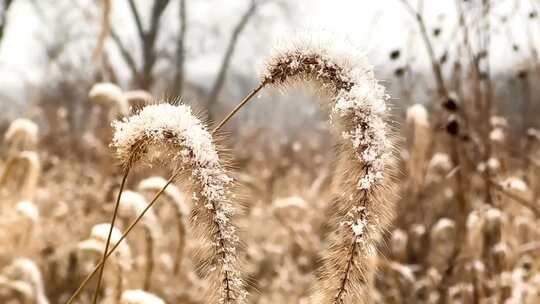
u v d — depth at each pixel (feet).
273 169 28.04
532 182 15.11
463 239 12.16
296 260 18.04
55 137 29.35
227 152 4.77
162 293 13.82
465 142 11.97
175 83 61.16
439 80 12.30
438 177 16.56
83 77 37.78
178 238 8.53
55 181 21.52
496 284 11.53
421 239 16.30
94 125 21.80
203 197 4.46
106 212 14.21
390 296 13.29
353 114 4.40
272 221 20.75
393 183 4.48
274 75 4.69
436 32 13.46
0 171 13.23
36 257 14.52
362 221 4.36
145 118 4.56
